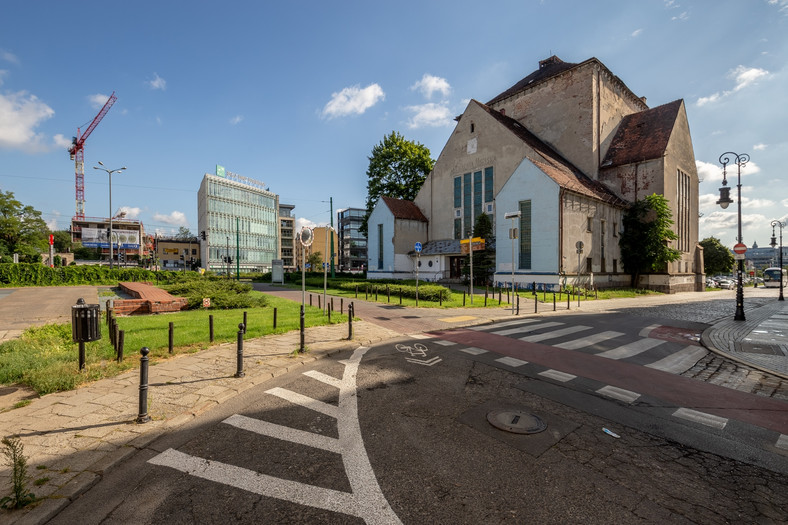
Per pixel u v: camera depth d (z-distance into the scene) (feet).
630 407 17.95
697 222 130.72
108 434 14.08
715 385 21.63
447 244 120.88
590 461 12.85
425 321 42.83
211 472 11.92
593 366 24.97
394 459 12.82
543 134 122.93
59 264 198.08
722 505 10.56
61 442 13.37
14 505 9.70
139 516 9.78
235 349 27.66
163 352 25.89
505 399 18.63
